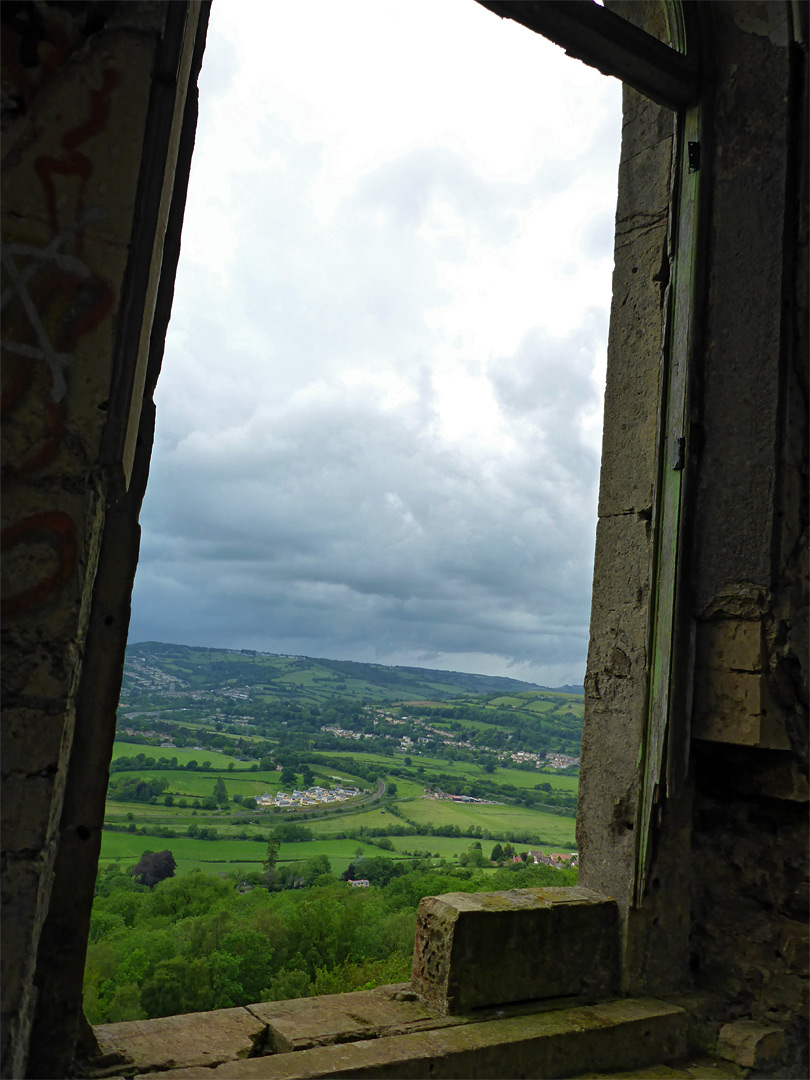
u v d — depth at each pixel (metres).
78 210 1.71
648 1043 2.66
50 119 1.69
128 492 1.97
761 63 3.12
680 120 3.26
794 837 2.95
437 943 2.62
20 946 1.61
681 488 3.04
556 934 2.77
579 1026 2.54
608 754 3.13
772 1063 2.71
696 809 3.18
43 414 1.67
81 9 1.73
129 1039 2.13
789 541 2.91
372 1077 2.11
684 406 3.08
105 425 1.74
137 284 1.80
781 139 3.02
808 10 3.05
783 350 2.94
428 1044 2.29
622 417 3.37
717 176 3.20
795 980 2.82
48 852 1.74
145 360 1.92
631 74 3.11
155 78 1.85
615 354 3.45
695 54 3.21
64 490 1.69
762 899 2.98
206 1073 2.00
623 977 2.87
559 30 2.90
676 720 2.95
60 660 1.67
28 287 1.66
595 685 3.24
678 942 3.02
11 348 1.64
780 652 2.87
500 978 2.63
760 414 2.97
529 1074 2.39
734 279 3.10
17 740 1.62
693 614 3.04
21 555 1.64
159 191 1.85
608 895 2.99
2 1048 1.58
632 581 3.18
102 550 1.93
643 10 3.52
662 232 3.31
